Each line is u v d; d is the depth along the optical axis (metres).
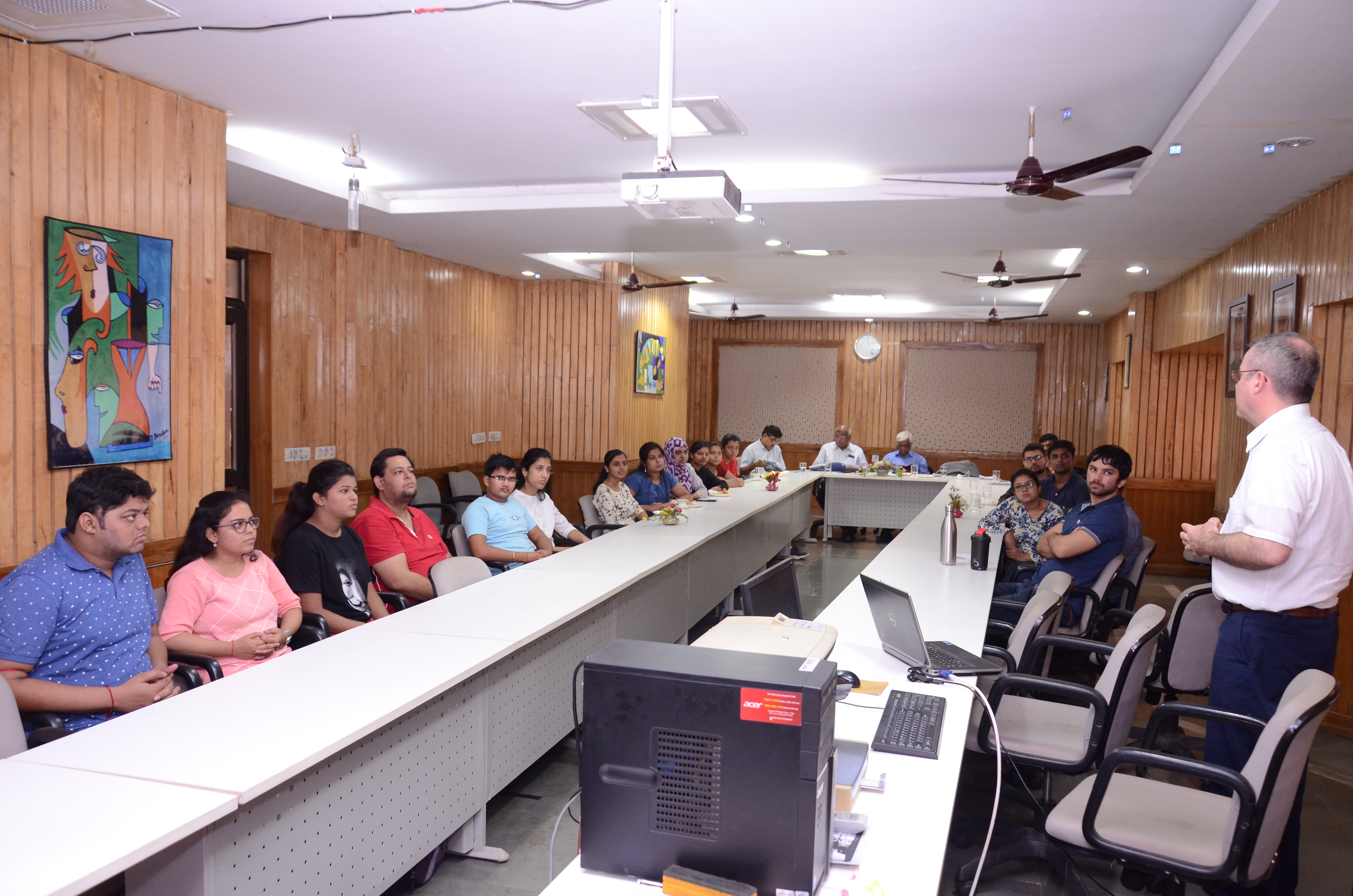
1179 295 8.42
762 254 7.46
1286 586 2.48
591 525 6.26
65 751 1.93
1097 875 2.92
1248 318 6.09
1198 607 3.50
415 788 2.56
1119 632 6.19
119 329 3.92
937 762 2.07
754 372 14.68
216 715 2.16
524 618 3.18
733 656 1.50
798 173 5.42
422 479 7.84
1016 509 5.46
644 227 6.45
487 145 4.96
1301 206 5.08
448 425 8.59
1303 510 2.41
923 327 14.07
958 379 13.98
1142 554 4.88
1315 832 3.28
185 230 4.27
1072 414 13.56
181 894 1.85
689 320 13.39
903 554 5.06
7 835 1.55
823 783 1.42
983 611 3.68
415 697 2.30
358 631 2.98
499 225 6.48
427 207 6.11
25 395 3.56
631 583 3.98
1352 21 2.76
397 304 7.59
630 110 3.39
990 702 2.75
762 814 1.38
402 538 4.40
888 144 4.75
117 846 1.51
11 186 3.49
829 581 7.72
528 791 3.49
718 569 6.14
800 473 10.07
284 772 1.83
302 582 3.63
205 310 4.39
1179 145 4.09
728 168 5.34
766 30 3.31
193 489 4.35
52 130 3.63
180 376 4.27
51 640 2.62
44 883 1.39
